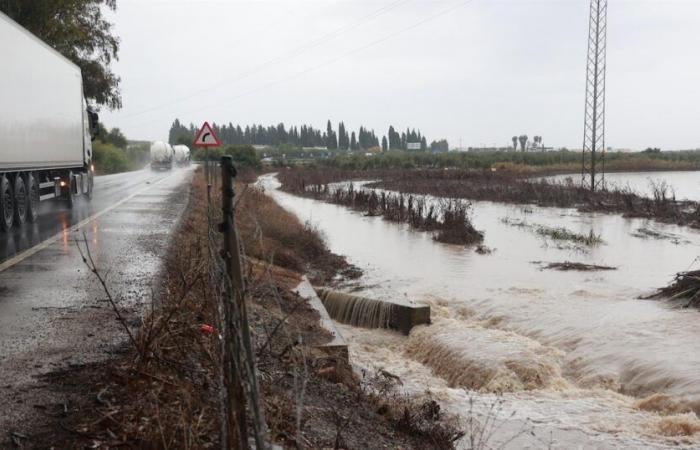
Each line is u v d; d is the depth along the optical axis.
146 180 37.34
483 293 13.70
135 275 8.69
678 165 90.69
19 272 8.86
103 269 9.09
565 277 15.34
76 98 18.34
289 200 38.97
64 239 12.02
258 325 7.83
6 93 12.34
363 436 5.50
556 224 25.88
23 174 14.22
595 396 8.41
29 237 12.30
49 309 6.88
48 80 15.33
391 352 10.92
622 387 8.73
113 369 4.95
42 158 14.84
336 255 17.88
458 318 12.36
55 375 4.90
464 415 7.45
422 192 42.16
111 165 63.75
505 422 7.30
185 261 8.20
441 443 5.99
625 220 27.42
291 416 4.98
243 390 3.15
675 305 12.10
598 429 7.16
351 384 7.14
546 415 7.62
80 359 5.25
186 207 19.06
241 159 65.69
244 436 3.16
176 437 3.96
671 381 8.29
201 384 4.75
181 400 4.38
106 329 6.12
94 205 19.69
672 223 26.20
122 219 15.60
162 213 17.16
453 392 8.50
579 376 9.27
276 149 137.12
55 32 30.97
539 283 14.66
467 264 17.14
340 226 25.45
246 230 15.08
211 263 4.48
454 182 50.31
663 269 16.34
